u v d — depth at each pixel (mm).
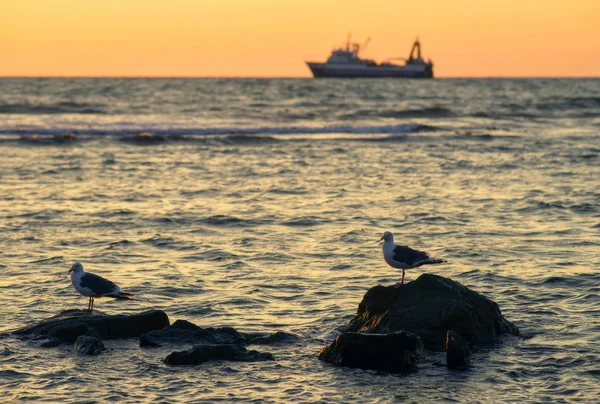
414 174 66562
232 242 39125
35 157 74688
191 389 20219
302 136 101375
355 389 20422
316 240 39812
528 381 21047
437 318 23922
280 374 21500
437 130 113500
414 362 22078
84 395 19703
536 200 52312
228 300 28797
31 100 163875
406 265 25031
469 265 34219
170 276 32219
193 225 43531
